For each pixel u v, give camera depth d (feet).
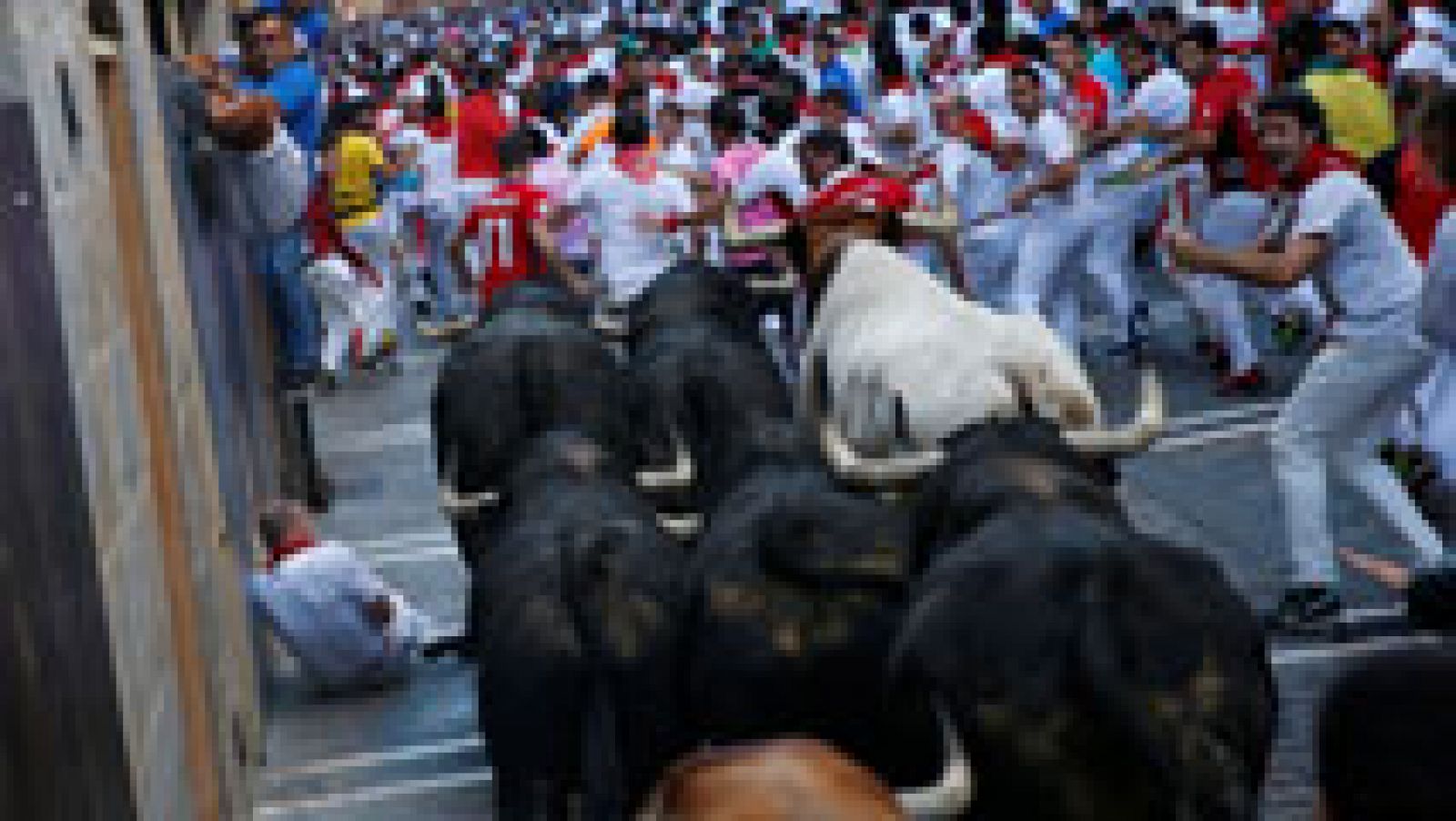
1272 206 94.73
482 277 81.46
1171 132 97.86
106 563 43.01
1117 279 105.50
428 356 138.92
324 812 62.44
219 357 79.10
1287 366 103.91
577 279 80.33
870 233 65.31
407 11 507.30
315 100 101.91
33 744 31.55
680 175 92.02
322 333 129.90
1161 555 35.91
